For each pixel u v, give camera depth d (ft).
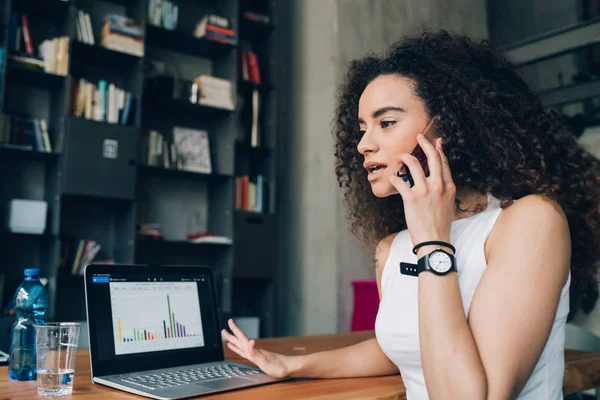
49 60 11.73
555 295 3.01
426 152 3.42
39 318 3.86
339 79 14.85
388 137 3.76
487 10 18.43
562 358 3.35
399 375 4.20
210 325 4.49
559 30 14.30
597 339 8.10
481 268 3.34
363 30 15.46
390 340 3.67
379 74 3.94
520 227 3.18
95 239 13.09
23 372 3.72
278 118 16.38
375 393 3.50
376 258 4.63
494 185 3.65
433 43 4.04
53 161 11.91
